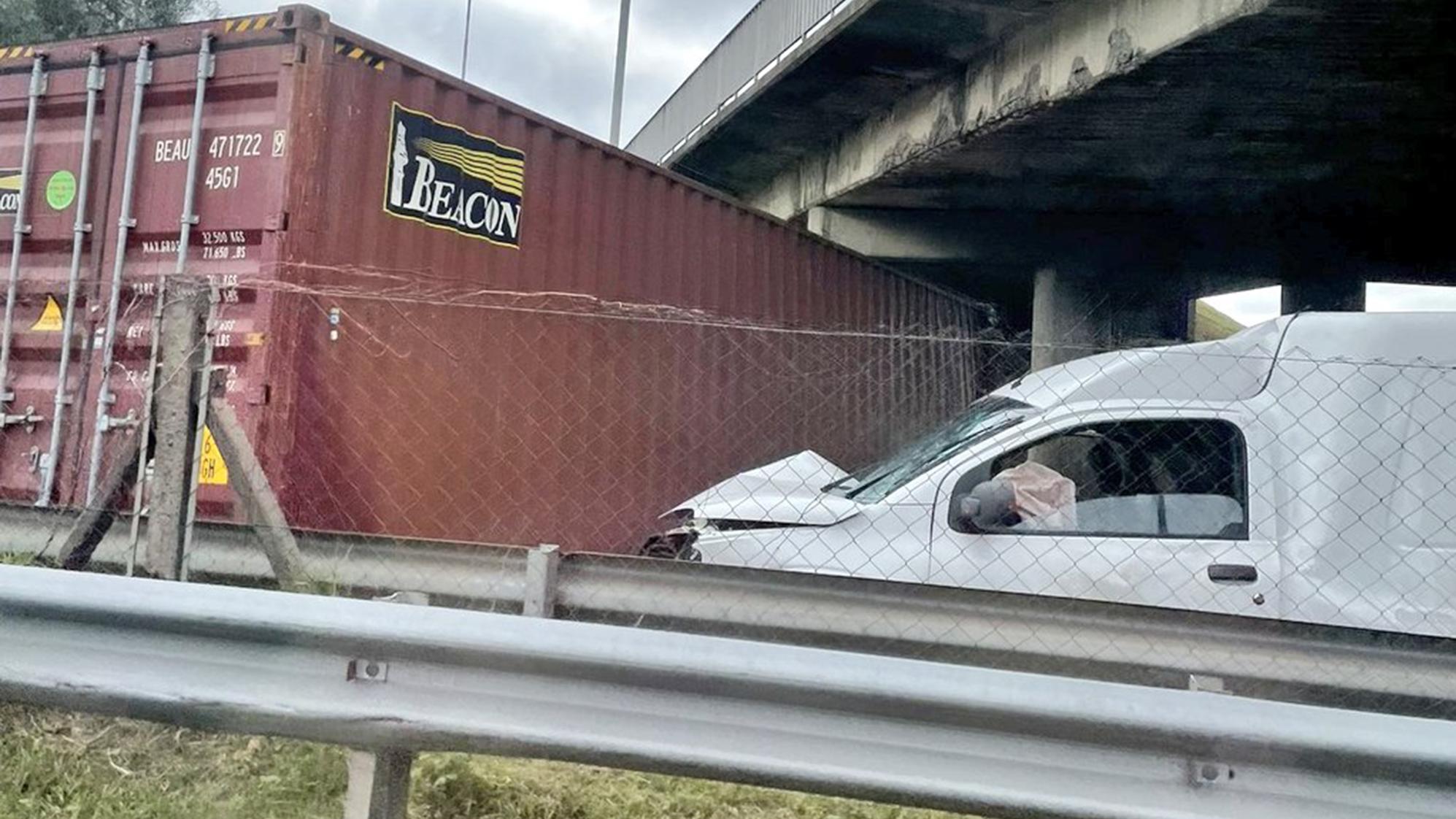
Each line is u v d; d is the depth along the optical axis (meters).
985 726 2.61
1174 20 10.77
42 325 6.71
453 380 7.05
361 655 2.82
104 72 6.63
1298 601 4.54
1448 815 2.48
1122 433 4.93
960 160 15.44
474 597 4.34
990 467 4.96
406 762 3.04
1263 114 12.92
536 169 7.82
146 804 3.53
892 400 11.85
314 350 6.21
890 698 2.61
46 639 2.94
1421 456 4.60
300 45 6.19
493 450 7.32
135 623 2.88
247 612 2.82
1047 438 4.95
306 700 2.84
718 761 2.69
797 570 4.86
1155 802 2.56
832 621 4.07
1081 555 4.73
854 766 2.65
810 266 11.57
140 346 6.38
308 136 6.20
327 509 6.24
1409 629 4.45
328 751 3.79
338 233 6.37
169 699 2.87
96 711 2.92
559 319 7.93
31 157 6.79
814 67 14.62
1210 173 15.45
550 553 4.23
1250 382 4.89
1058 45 12.50
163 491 4.35
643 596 4.21
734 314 10.11
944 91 14.72
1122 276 19.45
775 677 2.64
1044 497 4.89
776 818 3.84
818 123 17.27
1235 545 4.65
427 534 6.81
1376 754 2.46
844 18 13.09
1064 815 2.59
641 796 3.86
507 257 7.57
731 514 5.28
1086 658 3.88
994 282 21.56
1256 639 3.77
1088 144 14.36
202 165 6.36
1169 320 19.97
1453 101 12.24
